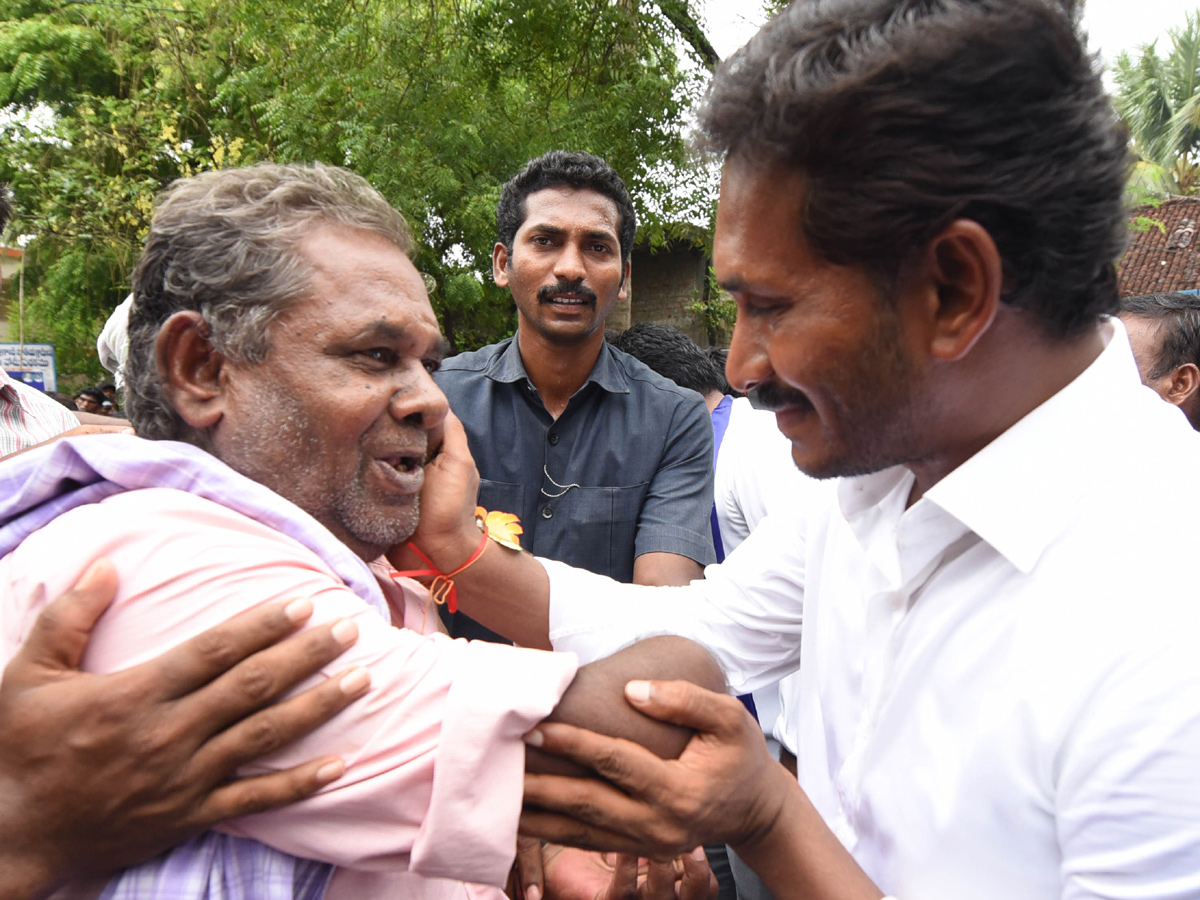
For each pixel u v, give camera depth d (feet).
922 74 2.32
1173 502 2.65
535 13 20.86
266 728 2.48
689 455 6.92
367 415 3.22
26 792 2.40
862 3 2.49
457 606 4.39
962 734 2.94
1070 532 2.77
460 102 21.26
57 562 2.68
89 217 31.55
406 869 2.68
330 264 3.17
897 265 2.50
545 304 6.66
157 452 2.99
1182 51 68.64
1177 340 7.85
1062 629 2.67
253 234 3.11
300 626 2.55
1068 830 2.62
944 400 2.75
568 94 22.53
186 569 2.68
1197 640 2.39
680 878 3.84
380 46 21.47
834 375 2.66
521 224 6.81
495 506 6.89
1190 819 2.36
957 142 2.36
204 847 2.66
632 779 2.67
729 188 2.69
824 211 2.46
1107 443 2.82
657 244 25.98
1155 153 67.87
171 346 3.19
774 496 6.79
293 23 22.49
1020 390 2.82
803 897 2.88
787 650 4.50
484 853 2.58
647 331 9.72
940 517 3.07
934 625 3.06
